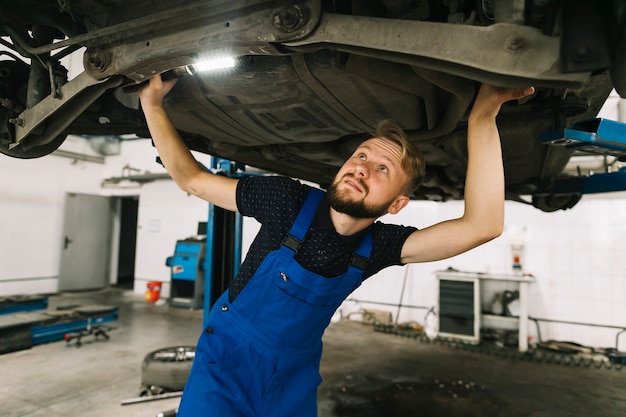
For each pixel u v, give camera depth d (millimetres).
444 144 1657
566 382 3307
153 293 6484
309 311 961
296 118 1417
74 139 7203
